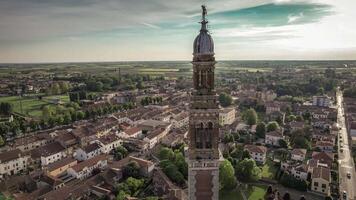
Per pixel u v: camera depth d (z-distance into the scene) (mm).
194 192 58469
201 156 57250
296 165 154625
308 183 141125
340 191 138125
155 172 148000
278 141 199500
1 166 159250
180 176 143625
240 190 138625
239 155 173625
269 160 176625
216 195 58531
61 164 159125
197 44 54031
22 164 171750
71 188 132500
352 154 182875
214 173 57781
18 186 142375
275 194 127562
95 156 173000
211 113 55844
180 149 174125
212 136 56844
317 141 199375
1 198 127312
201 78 55000
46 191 133875
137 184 138625
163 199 120562
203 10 53594
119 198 123188
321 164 157500
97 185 139875
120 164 159125
